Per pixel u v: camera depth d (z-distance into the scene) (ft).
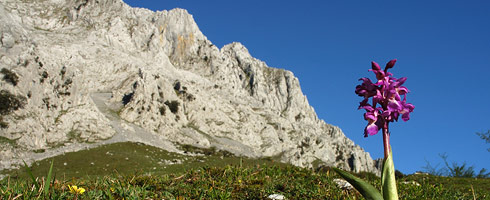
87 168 235.20
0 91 275.18
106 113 426.92
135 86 506.89
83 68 543.39
